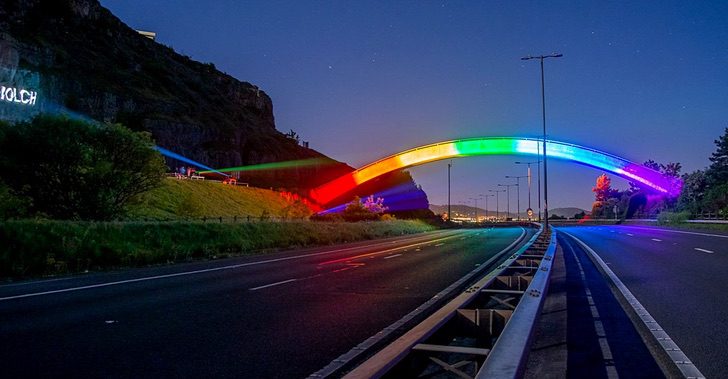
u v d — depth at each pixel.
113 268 16.66
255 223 30.72
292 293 10.87
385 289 11.50
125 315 8.20
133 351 5.88
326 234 35.06
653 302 9.80
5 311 8.49
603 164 120.94
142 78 161.25
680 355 6.00
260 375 5.00
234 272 15.34
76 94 122.19
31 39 132.12
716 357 5.91
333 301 9.79
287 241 29.94
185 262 19.25
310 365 5.36
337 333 6.94
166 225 23.53
